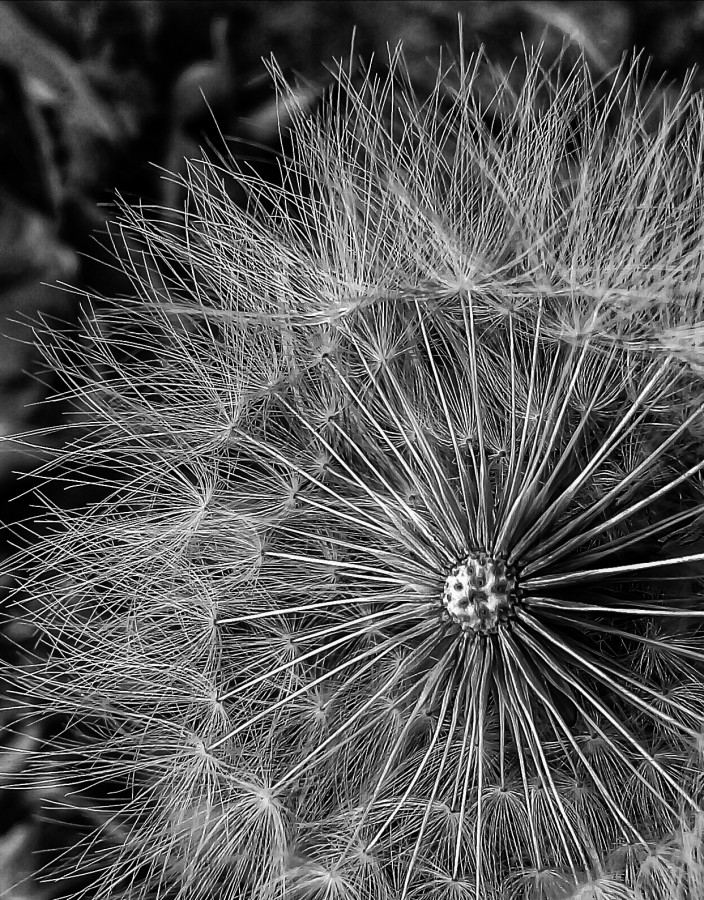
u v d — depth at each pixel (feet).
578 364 0.31
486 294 0.32
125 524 0.33
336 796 0.32
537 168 0.32
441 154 0.33
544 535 0.31
